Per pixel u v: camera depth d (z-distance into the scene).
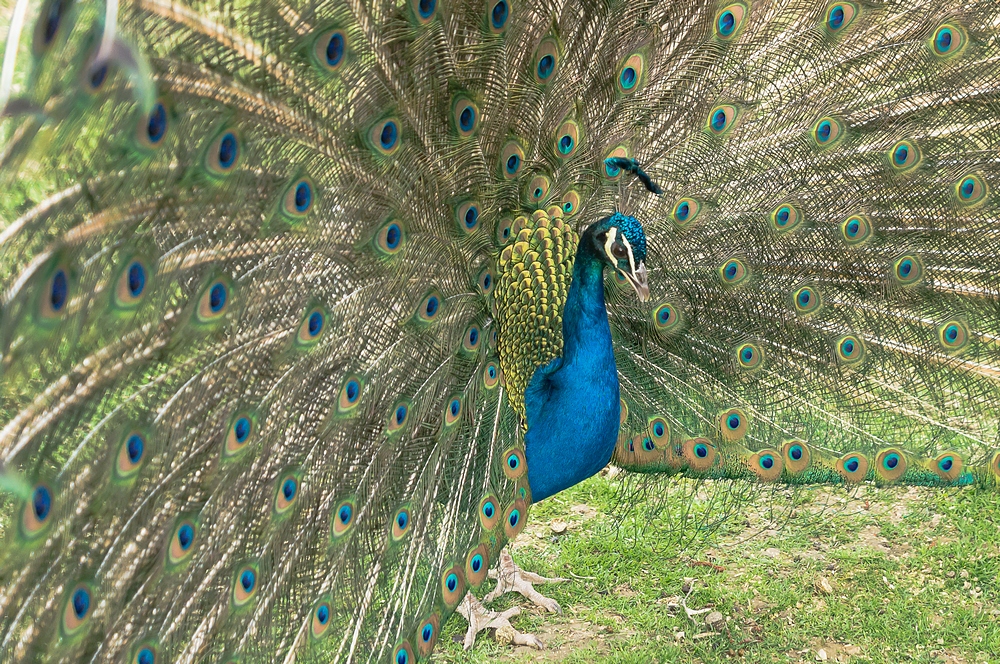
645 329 4.42
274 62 2.66
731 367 4.43
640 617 4.59
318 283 3.13
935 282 4.28
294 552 3.15
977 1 3.96
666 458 4.46
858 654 4.35
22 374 2.14
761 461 4.43
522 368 3.91
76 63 1.49
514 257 3.86
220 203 2.65
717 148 4.12
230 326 2.82
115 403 2.58
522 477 3.85
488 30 3.40
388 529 3.42
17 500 2.28
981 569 4.84
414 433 3.56
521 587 4.70
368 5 2.93
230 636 2.93
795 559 5.00
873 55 4.01
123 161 2.23
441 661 4.33
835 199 4.20
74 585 2.51
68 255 2.16
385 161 3.21
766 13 3.91
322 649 3.13
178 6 2.29
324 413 3.23
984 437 4.30
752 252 4.26
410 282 3.48
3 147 1.58
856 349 4.38
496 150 3.68
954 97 4.05
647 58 3.89
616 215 3.73
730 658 4.34
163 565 2.75
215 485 2.90
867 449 4.37
